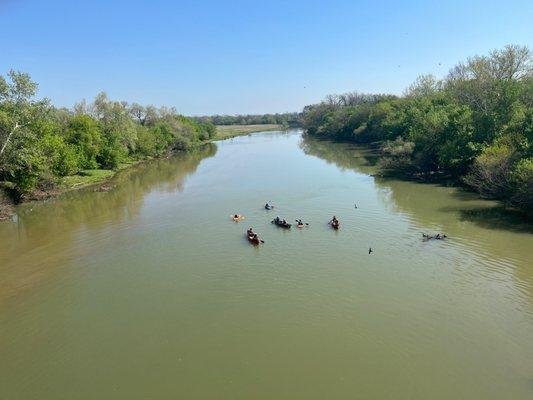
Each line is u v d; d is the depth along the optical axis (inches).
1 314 1376.7
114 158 4227.4
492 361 1038.4
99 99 4648.1
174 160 5132.9
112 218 2415.1
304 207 2410.2
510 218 2041.1
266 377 1029.2
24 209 2758.4
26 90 2655.0
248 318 1285.7
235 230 2059.5
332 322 1242.0
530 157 2133.4
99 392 1002.1
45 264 1765.5
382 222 2075.5
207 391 991.6
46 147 3102.9
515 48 3582.7
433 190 2691.9
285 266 1621.6
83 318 1330.0
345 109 7588.6
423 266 1565.0
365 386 983.6
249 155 5187.0
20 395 1003.3
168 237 2016.5
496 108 2977.4
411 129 3821.4
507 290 1360.7
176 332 1232.8
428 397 940.0
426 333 1164.5
